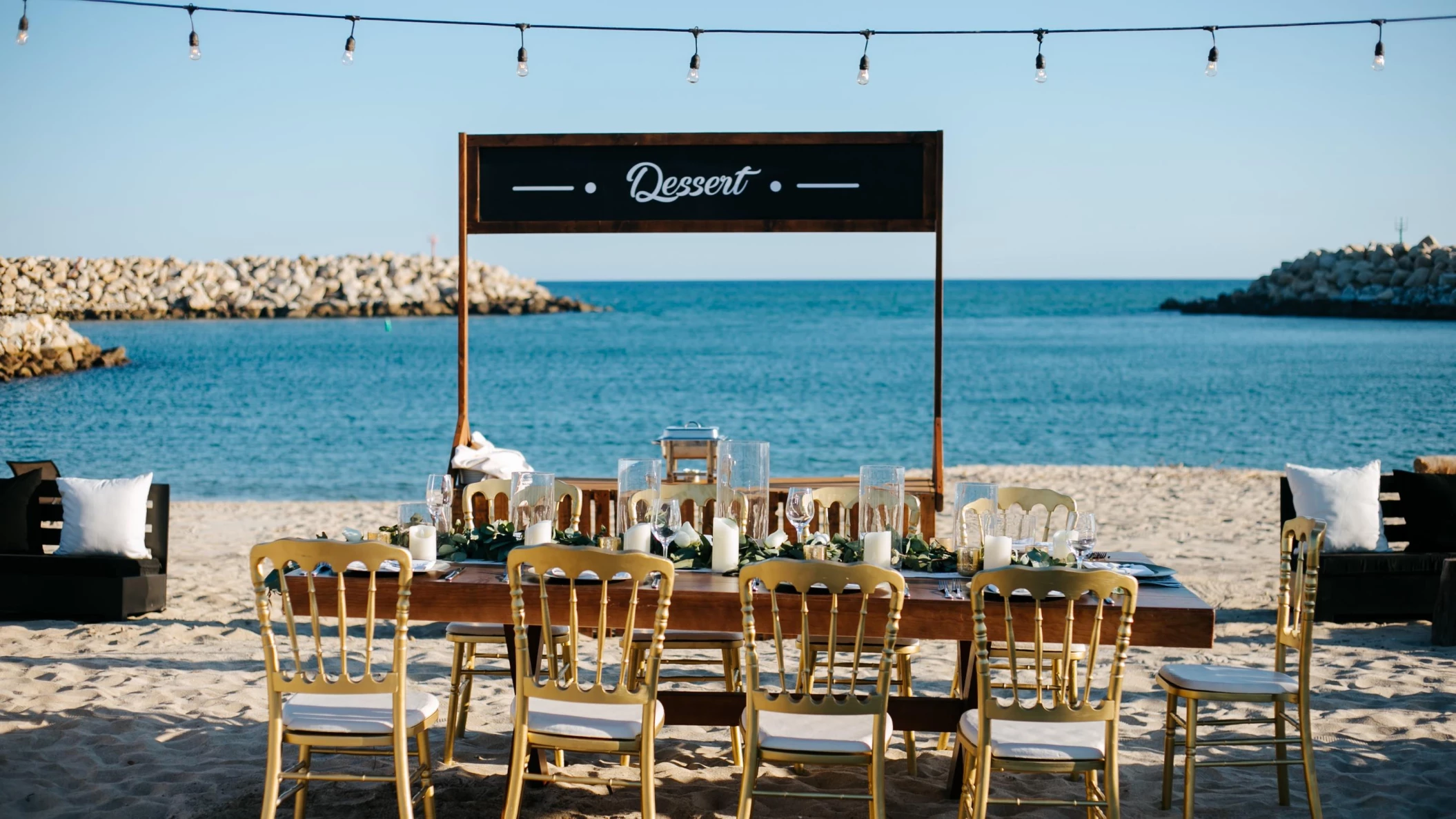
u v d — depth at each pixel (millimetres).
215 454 18422
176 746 4473
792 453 18891
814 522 6070
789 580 3389
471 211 6668
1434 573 6480
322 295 69250
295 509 11578
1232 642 6180
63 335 35312
